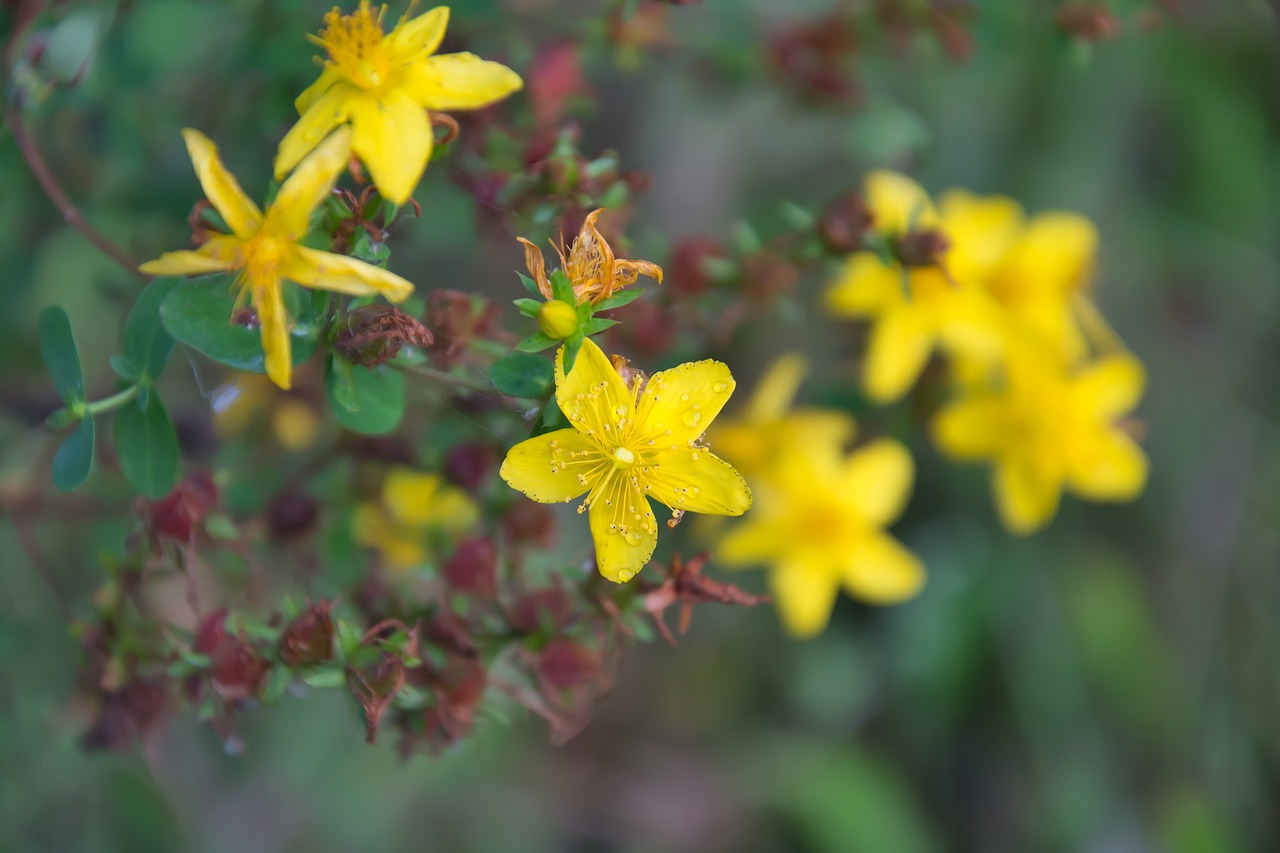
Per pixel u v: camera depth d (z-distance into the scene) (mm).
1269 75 385
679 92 346
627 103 350
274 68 226
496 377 180
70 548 263
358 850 333
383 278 170
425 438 216
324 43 179
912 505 376
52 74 208
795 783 365
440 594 202
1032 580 373
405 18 184
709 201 358
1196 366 395
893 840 360
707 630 372
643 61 268
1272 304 392
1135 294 390
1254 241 392
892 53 271
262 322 173
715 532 290
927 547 372
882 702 371
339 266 171
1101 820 367
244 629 192
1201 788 374
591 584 194
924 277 263
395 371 189
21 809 273
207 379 221
